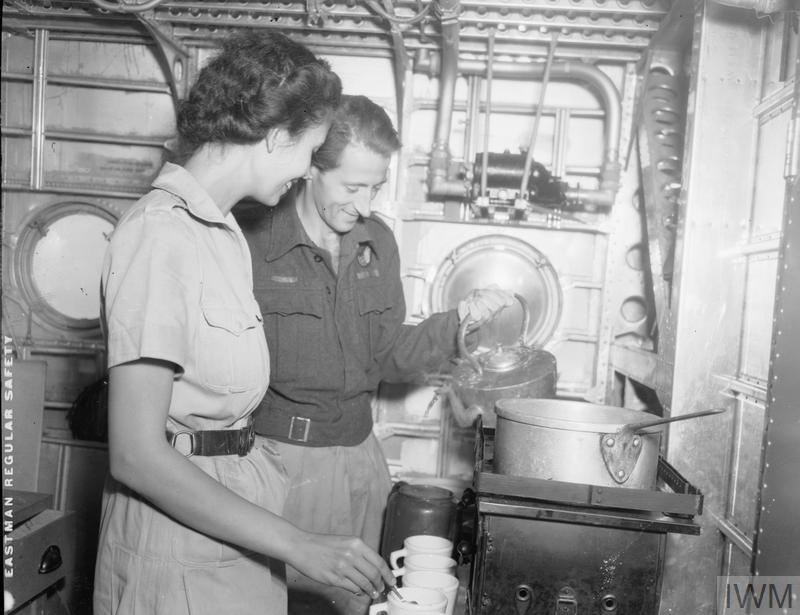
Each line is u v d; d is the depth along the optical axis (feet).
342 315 6.73
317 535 3.76
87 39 11.10
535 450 4.52
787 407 4.63
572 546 4.50
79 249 11.43
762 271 6.45
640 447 4.43
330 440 6.79
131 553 3.91
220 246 4.08
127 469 3.50
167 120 11.22
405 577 4.98
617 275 10.65
